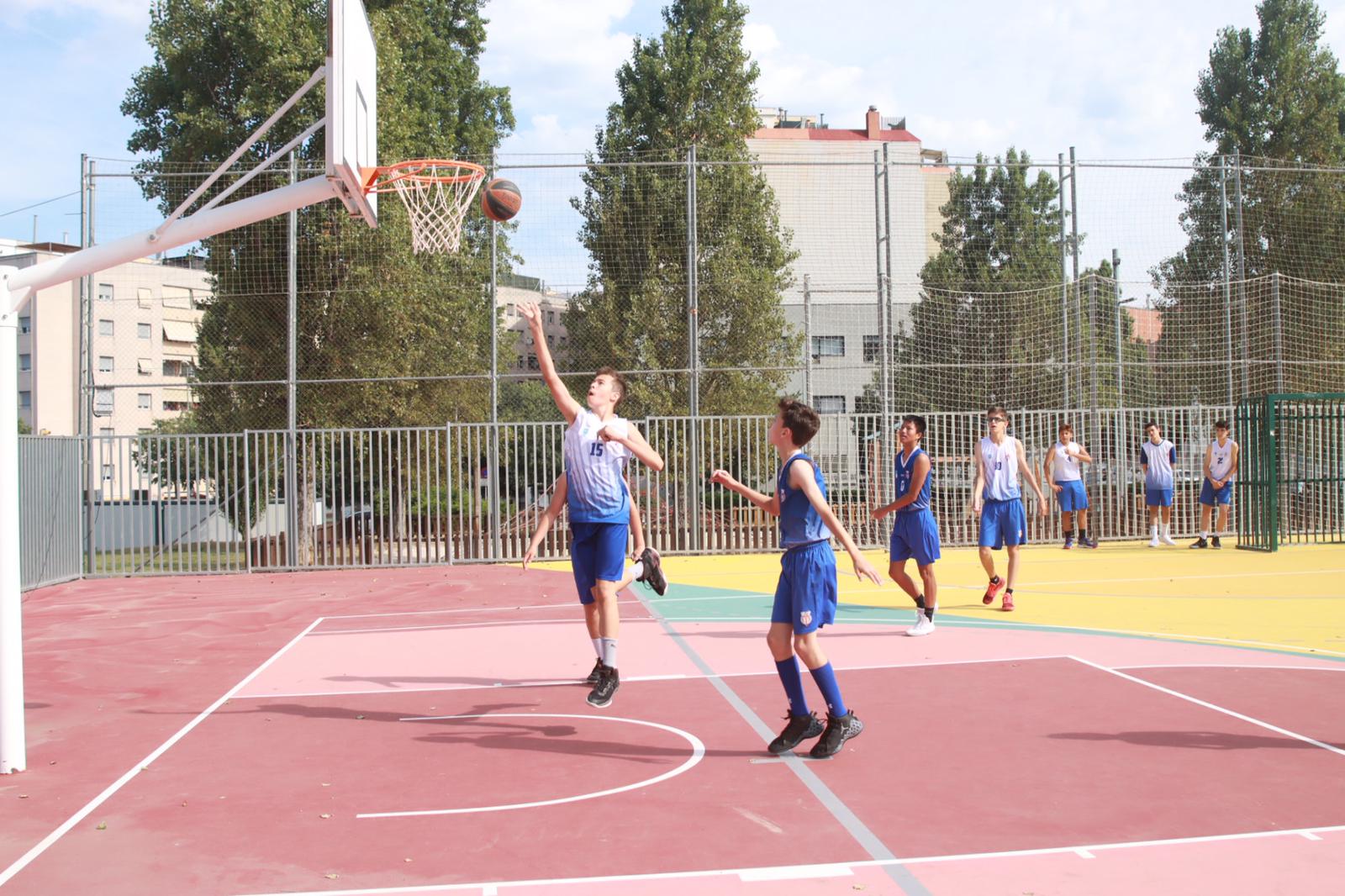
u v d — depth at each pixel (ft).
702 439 61.26
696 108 85.66
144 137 79.20
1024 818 15.55
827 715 19.45
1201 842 14.44
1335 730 20.17
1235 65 101.65
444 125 96.89
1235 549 59.41
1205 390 67.72
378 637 34.88
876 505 61.57
